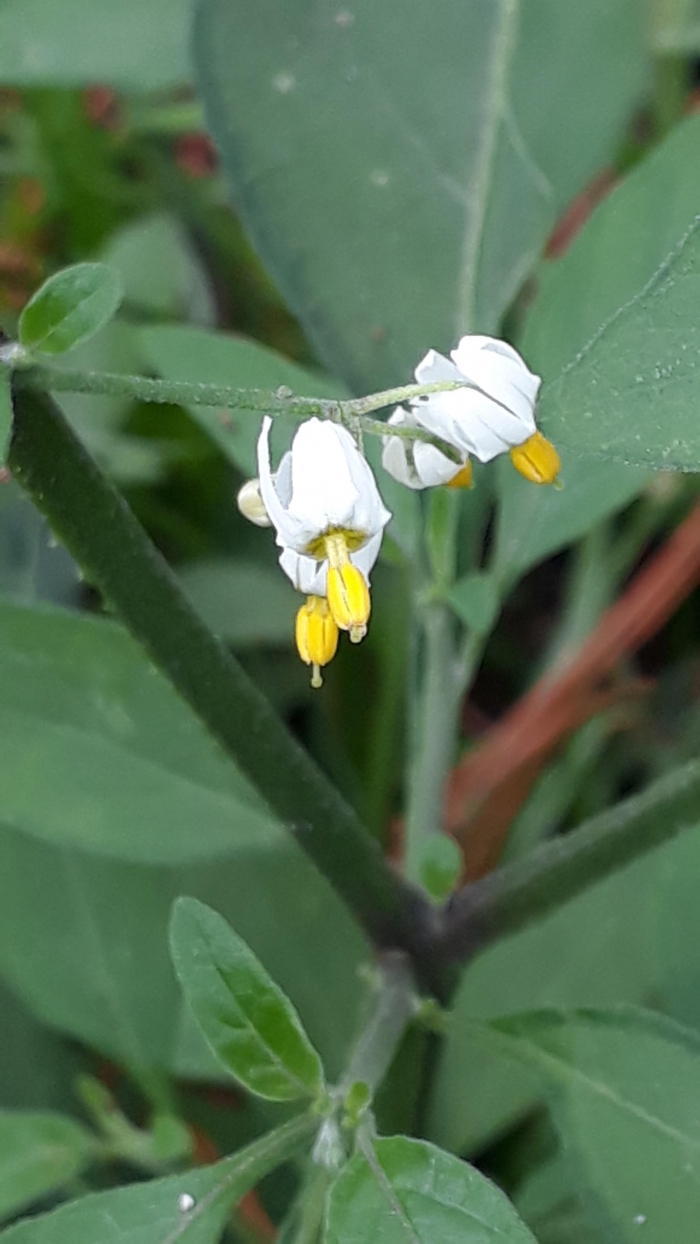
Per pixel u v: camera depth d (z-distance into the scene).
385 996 0.12
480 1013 0.14
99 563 0.10
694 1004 0.13
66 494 0.10
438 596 0.13
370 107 0.14
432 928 0.12
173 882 0.14
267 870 0.15
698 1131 0.11
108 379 0.09
